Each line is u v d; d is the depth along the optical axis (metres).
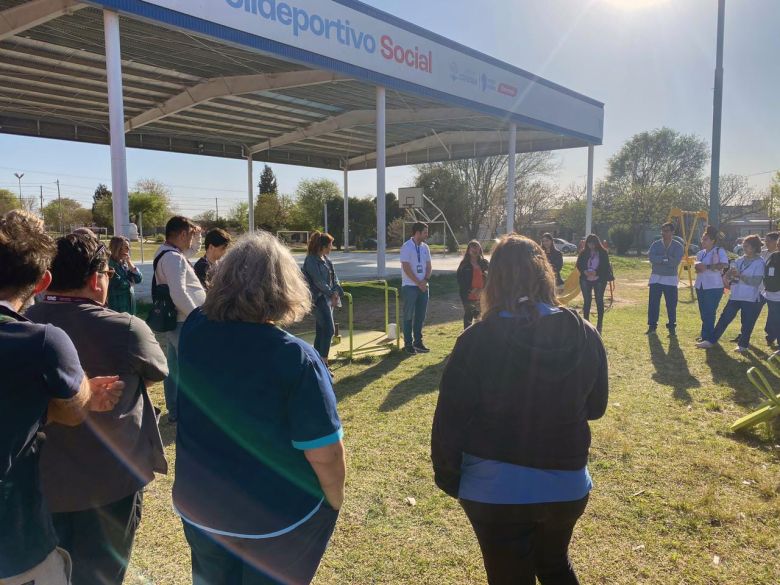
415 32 15.31
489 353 1.85
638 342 8.88
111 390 1.86
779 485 3.89
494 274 1.95
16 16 11.57
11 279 1.56
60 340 1.54
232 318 1.71
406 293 7.91
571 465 1.89
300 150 30.77
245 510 1.64
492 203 45.69
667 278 9.23
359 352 7.87
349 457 4.39
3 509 1.41
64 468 1.93
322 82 16.31
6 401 1.40
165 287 4.47
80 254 2.10
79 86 17.95
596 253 9.59
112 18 9.34
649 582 2.88
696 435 4.85
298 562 1.71
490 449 1.88
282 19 11.81
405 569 2.99
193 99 18.95
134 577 2.91
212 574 1.77
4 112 21.16
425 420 5.21
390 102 19.73
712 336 8.48
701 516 3.51
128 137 25.41
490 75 18.14
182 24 10.07
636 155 59.19
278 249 1.79
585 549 3.17
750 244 8.02
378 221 16.02
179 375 1.77
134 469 2.10
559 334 1.87
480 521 1.92
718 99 16.23
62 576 1.61
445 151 28.06
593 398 2.03
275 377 1.62
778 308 8.19
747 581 2.88
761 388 4.78
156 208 54.03
